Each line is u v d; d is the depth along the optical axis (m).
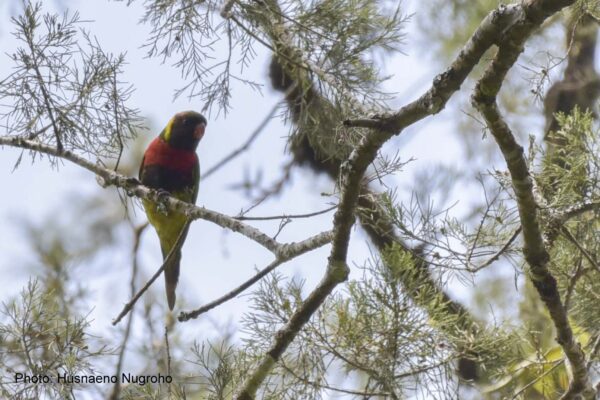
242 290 8.22
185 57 9.75
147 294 12.47
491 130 6.59
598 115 9.38
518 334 8.62
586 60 13.01
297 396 7.81
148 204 12.36
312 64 10.62
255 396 7.83
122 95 9.71
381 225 8.41
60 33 9.34
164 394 8.23
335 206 8.16
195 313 8.30
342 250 7.34
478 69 14.73
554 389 8.88
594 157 7.78
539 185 8.05
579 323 8.80
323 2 10.16
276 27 10.39
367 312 7.60
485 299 10.18
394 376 7.55
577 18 9.20
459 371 8.28
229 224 8.61
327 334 7.86
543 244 7.46
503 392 8.73
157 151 13.27
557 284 8.43
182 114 13.24
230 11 9.81
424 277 8.00
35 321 8.57
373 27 10.53
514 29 5.71
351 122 6.61
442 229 7.75
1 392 8.26
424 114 6.50
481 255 7.82
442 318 7.69
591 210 8.00
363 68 10.50
